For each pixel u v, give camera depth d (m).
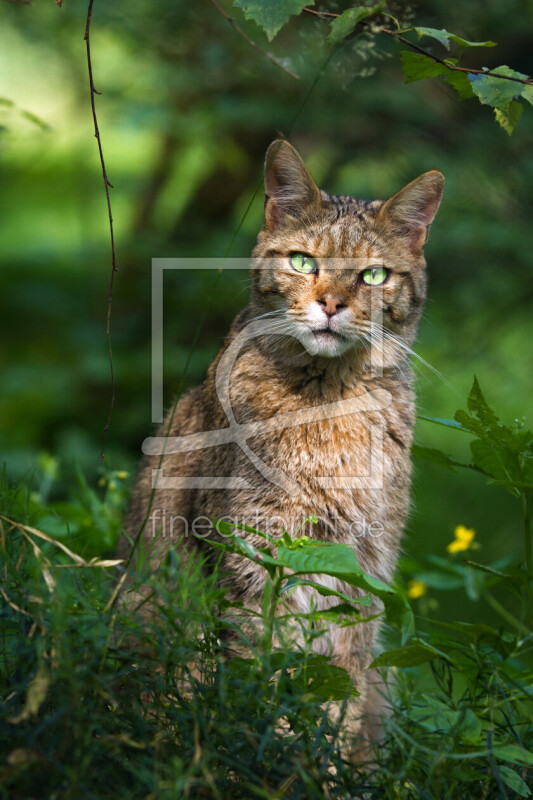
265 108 7.57
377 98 7.27
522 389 8.47
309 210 4.38
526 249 7.56
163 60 7.95
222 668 2.79
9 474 5.18
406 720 3.19
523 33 6.94
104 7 7.54
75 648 2.73
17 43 8.73
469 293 7.84
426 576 4.69
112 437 8.77
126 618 2.93
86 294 10.60
